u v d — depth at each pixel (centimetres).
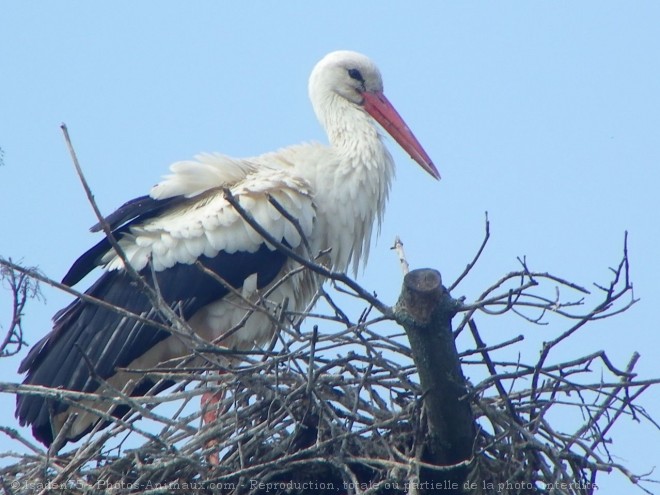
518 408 1044
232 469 1090
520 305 995
